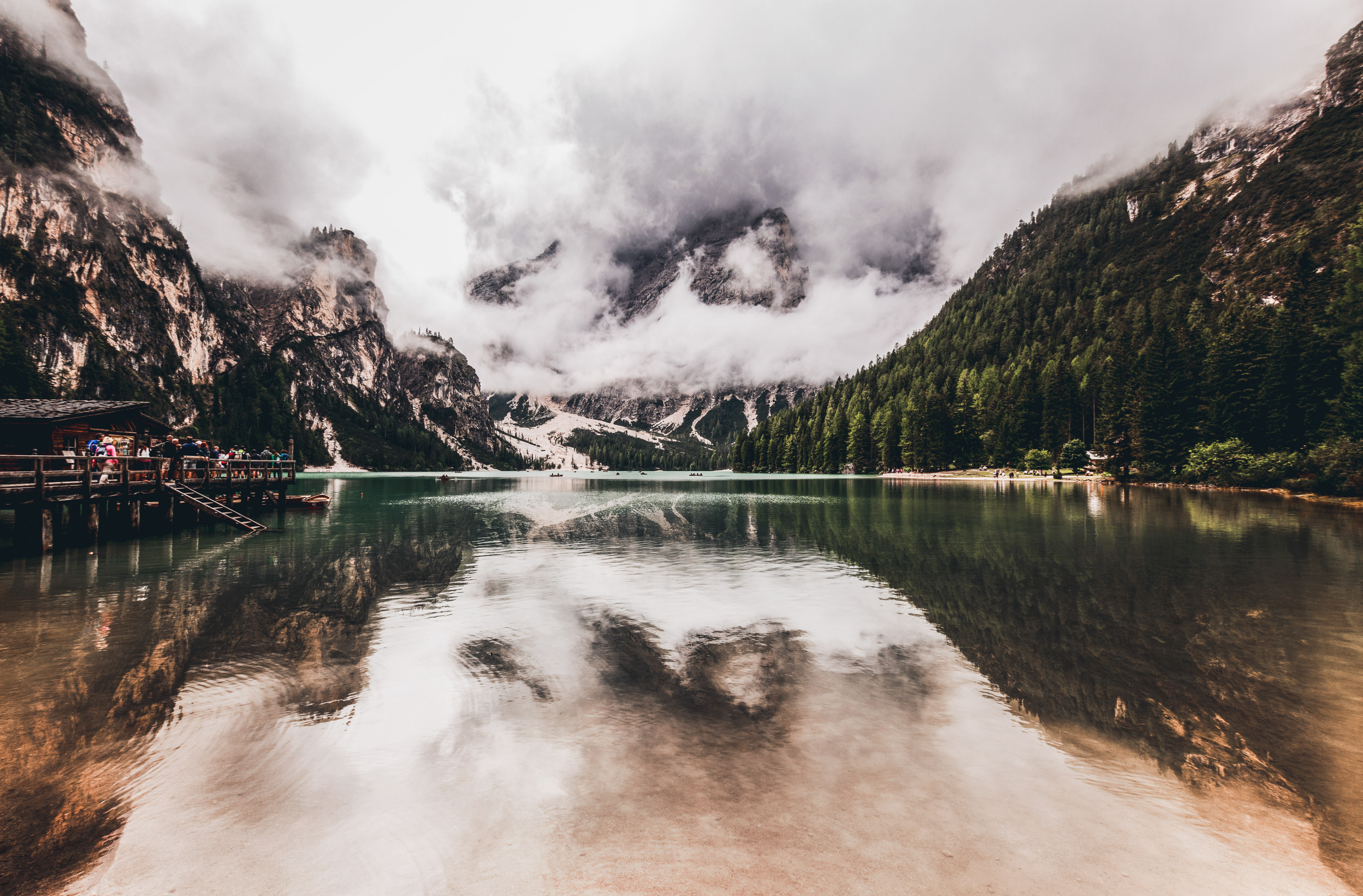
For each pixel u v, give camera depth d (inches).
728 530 1389.0
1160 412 2950.3
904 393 6003.9
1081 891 204.8
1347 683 410.9
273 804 264.4
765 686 408.8
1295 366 2319.1
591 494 3083.2
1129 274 6727.4
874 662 460.8
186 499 1289.4
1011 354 6156.5
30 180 7101.4
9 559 960.3
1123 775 285.9
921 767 292.8
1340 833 239.6
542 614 620.1
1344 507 1710.1
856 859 221.9
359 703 379.9
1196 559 924.0
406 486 4330.7
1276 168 6245.1
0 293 6318.9
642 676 430.6
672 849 229.0
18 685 413.7
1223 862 221.8
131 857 227.3
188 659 470.9
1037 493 2721.5
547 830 242.1
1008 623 574.9
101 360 6919.3
